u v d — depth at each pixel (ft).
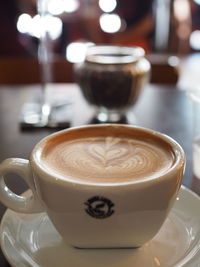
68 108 1.81
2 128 1.58
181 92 2.07
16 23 3.38
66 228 0.78
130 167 0.84
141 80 1.69
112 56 1.82
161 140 0.94
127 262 0.76
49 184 0.74
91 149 0.93
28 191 0.98
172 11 5.91
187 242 0.81
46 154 0.89
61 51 5.01
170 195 0.76
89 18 5.25
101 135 1.00
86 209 0.74
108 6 5.45
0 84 2.37
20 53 3.37
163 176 0.74
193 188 1.12
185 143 1.44
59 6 3.05
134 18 5.54
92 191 0.72
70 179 0.75
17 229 0.84
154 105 1.87
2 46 3.35
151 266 0.75
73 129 0.99
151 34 5.91
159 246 0.80
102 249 0.80
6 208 0.99
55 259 0.77
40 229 0.85
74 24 5.21
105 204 0.73
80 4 5.37
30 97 1.96
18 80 2.38
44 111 1.72
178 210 0.91
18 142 1.45
